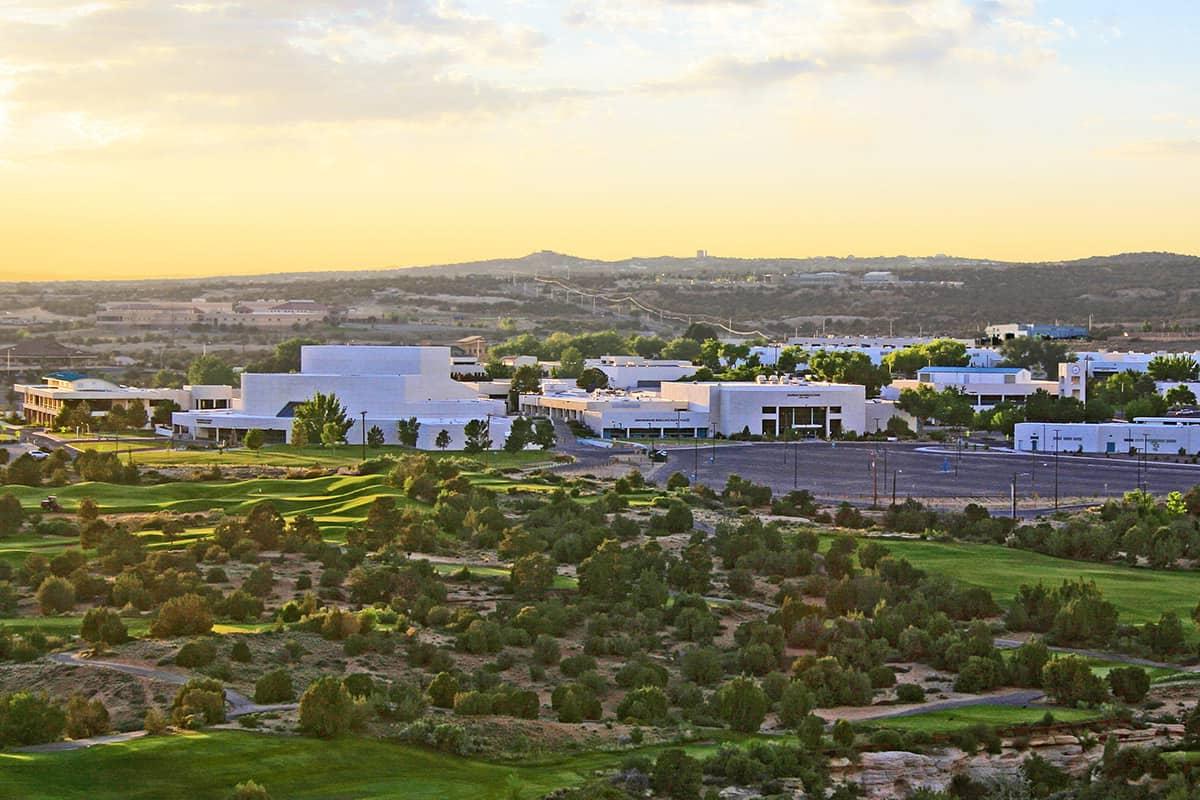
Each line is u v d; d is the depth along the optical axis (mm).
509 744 122125
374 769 111875
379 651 155625
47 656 146375
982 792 118750
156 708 125375
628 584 198625
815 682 148000
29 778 104000
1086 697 146000
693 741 128125
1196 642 176375
